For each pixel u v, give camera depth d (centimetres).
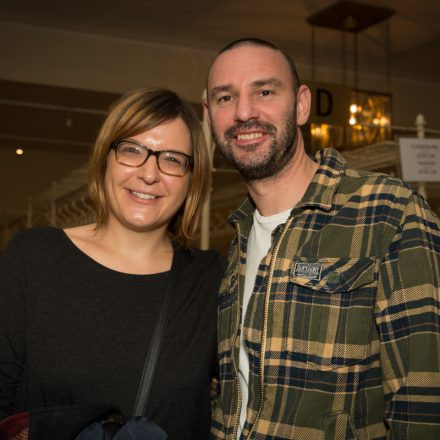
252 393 146
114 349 150
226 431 154
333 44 577
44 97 547
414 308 128
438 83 708
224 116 158
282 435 137
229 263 173
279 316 143
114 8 499
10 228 474
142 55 574
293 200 157
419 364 125
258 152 153
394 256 134
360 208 143
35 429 127
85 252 162
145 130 159
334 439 133
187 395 154
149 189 161
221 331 162
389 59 598
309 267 142
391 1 473
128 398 148
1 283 151
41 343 148
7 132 532
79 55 550
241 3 482
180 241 177
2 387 147
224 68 157
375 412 136
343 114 264
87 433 130
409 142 300
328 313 138
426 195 329
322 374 136
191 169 171
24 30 532
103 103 565
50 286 153
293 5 480
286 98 155
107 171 165
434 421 123
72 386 146
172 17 516
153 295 160
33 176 538
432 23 523
